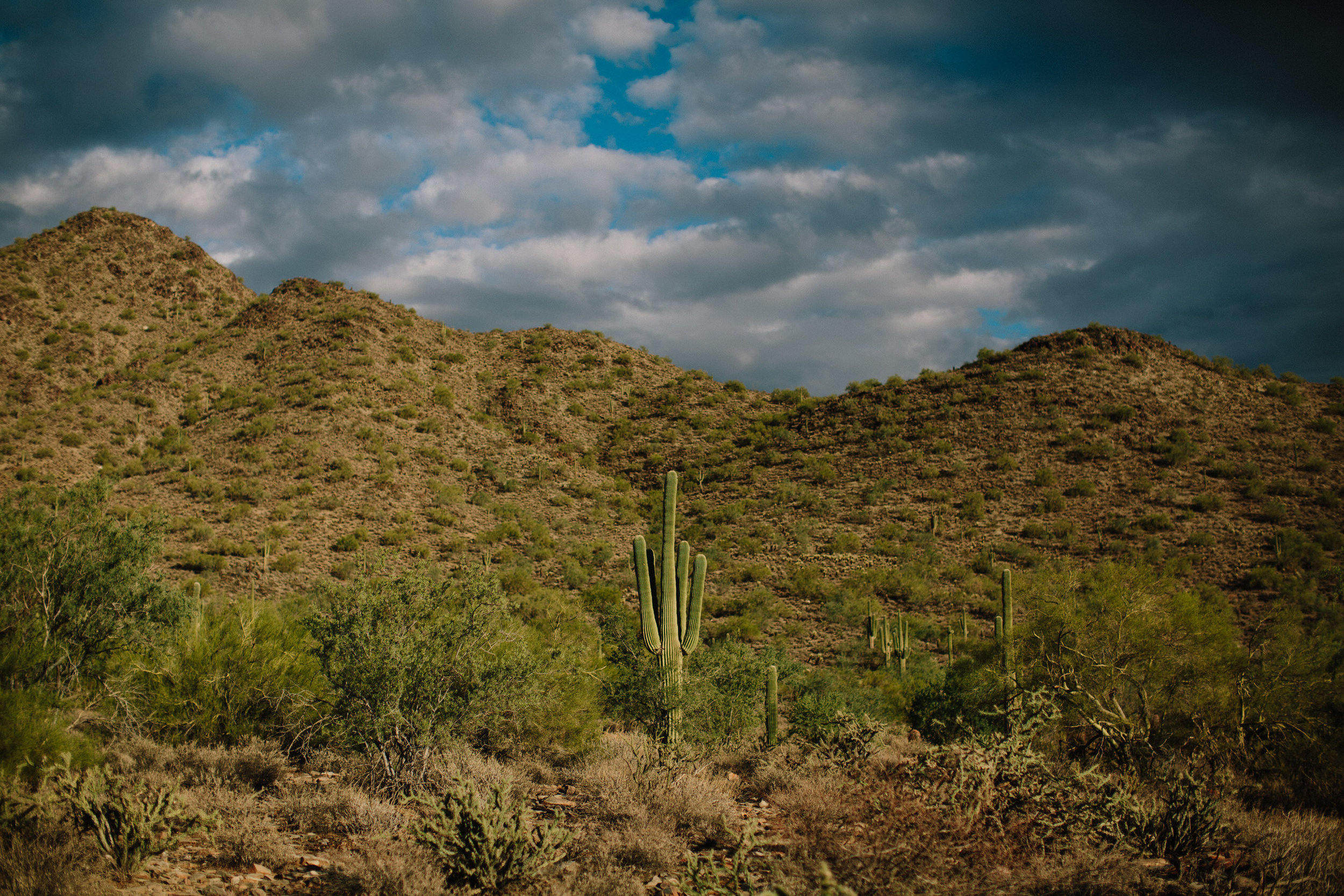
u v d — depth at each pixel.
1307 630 15.99
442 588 9.19
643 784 7.86
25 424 66.88
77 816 5.55
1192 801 6.41
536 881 5.39
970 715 14.99
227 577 42.34
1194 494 55.69
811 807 6.44
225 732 10.36
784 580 50.69
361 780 8.39
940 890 4.76
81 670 11.71
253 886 5.35
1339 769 9.79
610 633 18.42
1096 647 13.34
